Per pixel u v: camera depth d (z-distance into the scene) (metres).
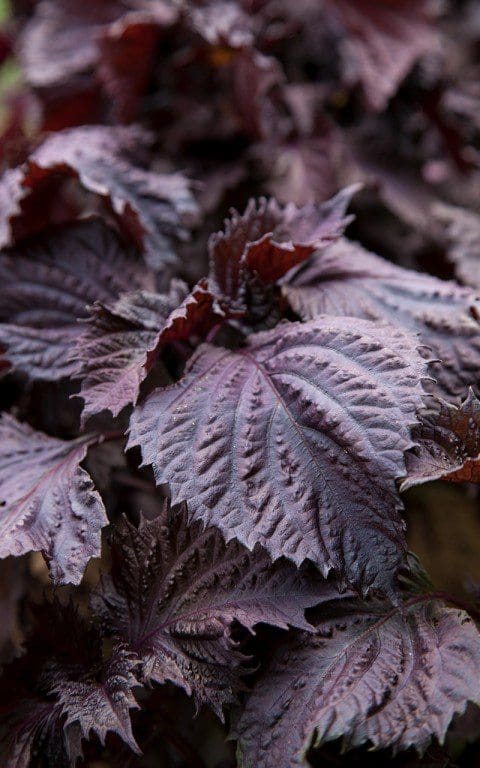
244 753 0.47
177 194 0.59
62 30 0.75
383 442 0.46
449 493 0.64
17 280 0.56
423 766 0.49
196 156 0.71
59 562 0.49
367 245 0.71
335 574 0.48
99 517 0.49
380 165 0.71
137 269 0.57
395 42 0.70
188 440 0.48
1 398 0.59
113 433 0.54
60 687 0.49
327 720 0.46
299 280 0.55
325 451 0.47
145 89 0.72
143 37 0.66
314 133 0.70
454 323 0.52
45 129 0.75
